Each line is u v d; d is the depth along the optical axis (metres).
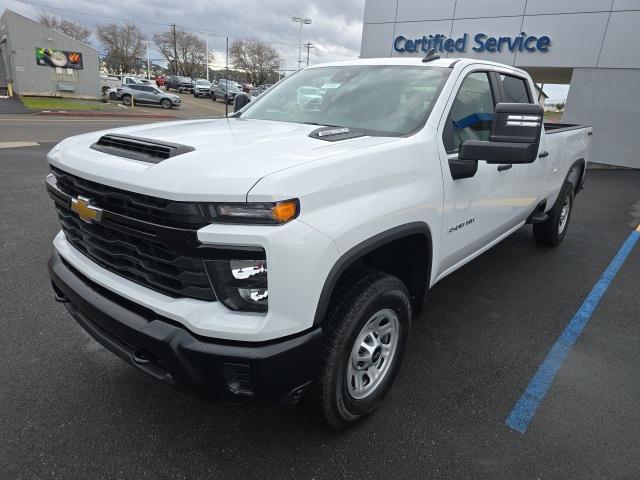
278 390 1.97
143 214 1.94
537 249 5.74
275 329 1.87
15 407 2.58
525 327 3.75
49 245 5.02
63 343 3.21
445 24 14.91
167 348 1.92
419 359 3.23
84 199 2.19
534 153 2.41
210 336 1.88
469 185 3.01
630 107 12.89
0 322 3.42
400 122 2.82
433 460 2.35
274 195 1.77
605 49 12.80
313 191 1.91
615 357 3.36
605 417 2.72
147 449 2.34
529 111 2.34
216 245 1.79
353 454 2.36
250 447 2.38
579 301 4.27
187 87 52.38
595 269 5.11
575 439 2.53
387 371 2.62
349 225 2.02
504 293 4.38
